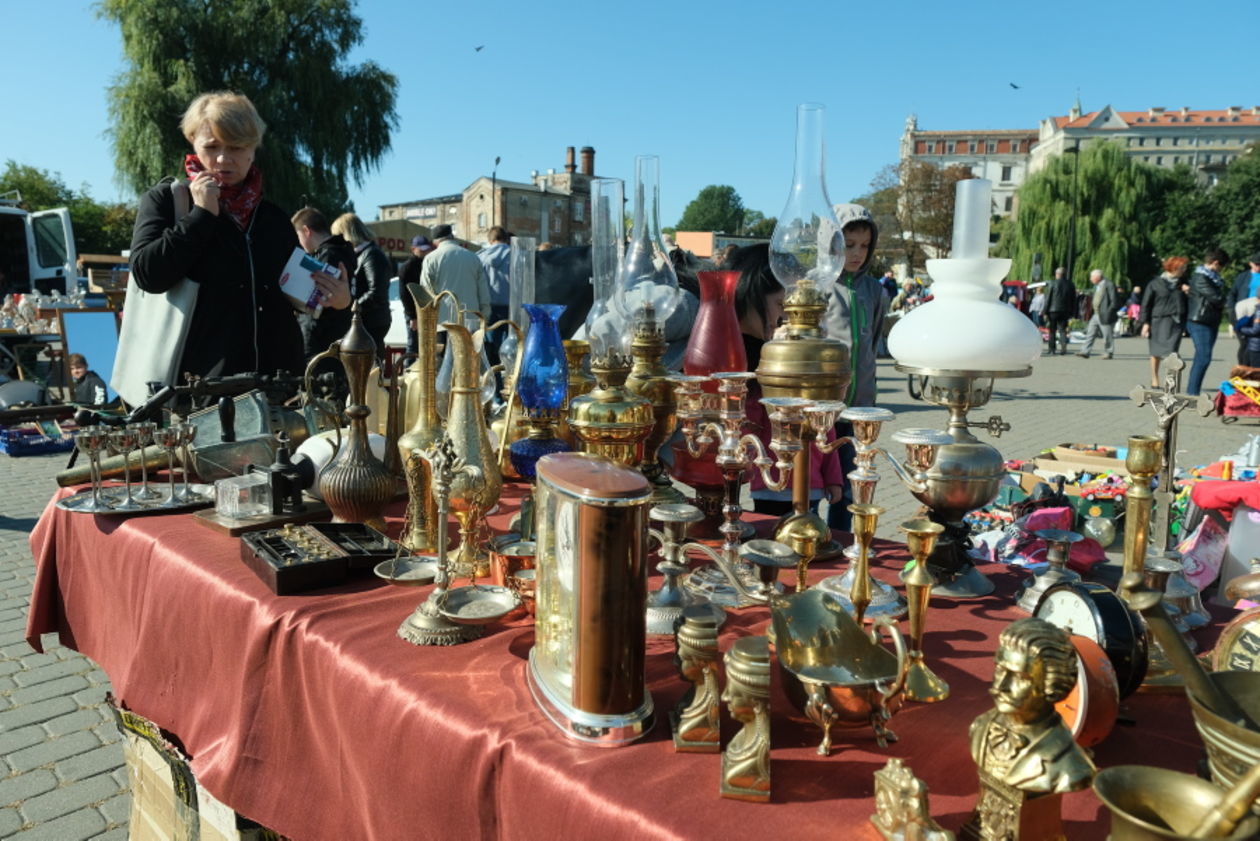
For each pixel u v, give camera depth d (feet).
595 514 2.87
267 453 6.49
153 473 6.96
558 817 2.75
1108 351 55.42
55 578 6.47
